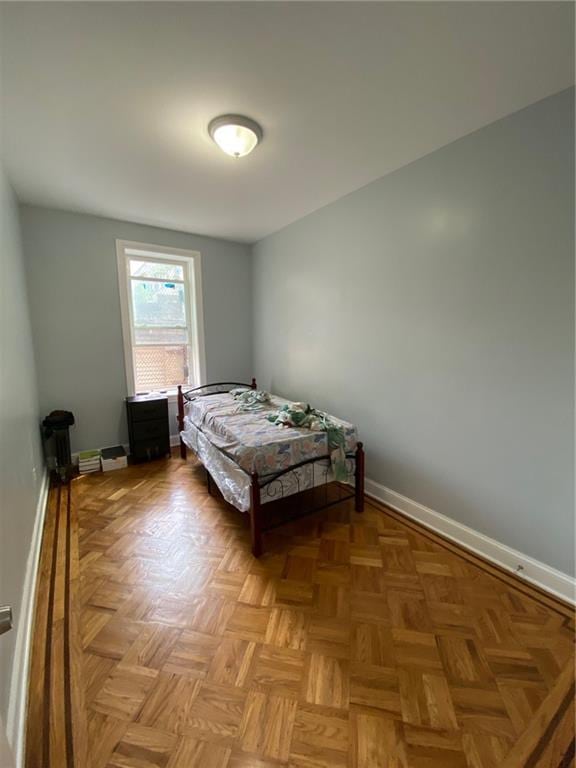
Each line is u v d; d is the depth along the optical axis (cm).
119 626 151
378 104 166
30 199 278
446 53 136
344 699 121
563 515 169
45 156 210
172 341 395
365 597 169
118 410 353
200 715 116
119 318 344
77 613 158
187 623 153
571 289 159
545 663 135
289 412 260
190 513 247
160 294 381
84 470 316
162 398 352
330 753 105
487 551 198
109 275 334
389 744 108
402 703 120
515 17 121
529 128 167
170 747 106
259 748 106
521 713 117
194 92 157
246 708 118
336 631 149
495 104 167
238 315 428
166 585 176
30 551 182
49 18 118
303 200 285
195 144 199
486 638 146
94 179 243
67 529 227
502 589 175
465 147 193
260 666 133
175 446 392
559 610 162
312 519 240
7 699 106
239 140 185
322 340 318
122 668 132
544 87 155
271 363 406
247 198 280
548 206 163
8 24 120
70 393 326
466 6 116
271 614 158
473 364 200
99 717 115
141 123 179
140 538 217
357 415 286
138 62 139
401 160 220
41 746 107
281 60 139
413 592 172
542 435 174
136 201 285
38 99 159
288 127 184
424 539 216
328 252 299
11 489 151
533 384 175
